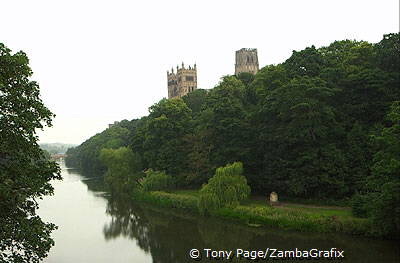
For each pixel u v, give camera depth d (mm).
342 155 52781
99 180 140125
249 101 78562
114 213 70188
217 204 57250
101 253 44156
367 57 62344
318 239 43750
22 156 22781
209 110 76438
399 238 41188
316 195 56500
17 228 21156
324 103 55656
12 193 20578
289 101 56156
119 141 154625
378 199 37594
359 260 35969
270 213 51844
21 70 22641
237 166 57500
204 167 70625
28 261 22000
